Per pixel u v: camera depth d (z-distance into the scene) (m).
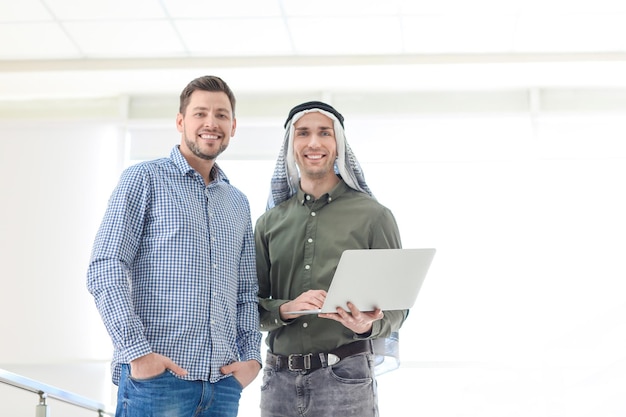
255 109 6.18
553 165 6.02
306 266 2.60
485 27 5.34
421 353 5.60
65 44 5.59
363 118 6.09
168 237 2.18
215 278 2.22
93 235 5.90
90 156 6.05
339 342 2.48
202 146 2.33
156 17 5.22
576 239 5.88
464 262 5.82
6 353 5.69
